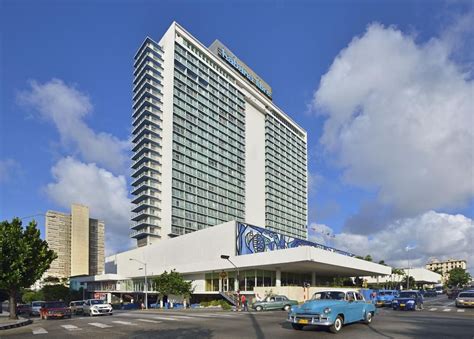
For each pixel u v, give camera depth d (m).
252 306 37.34
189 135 113.38
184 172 108.88
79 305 37.69
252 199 133.75
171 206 102.62
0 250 29.02
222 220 118.31
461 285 161.88
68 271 154.12
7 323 24.00
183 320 22.53
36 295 99.88
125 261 94.00
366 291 40.69
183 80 115.75
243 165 132.62
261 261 54.94
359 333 14.93
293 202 158.12
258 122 145.88
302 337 14.02
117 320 24.58
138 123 114.62
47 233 152.25
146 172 105.88
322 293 17.34
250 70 149.38
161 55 116.69
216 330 16.67
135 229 106.56
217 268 61.19
